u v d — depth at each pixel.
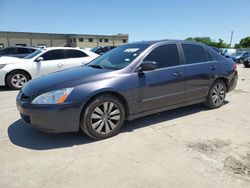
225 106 5.60
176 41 4.68
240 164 2.99
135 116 4.03
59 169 2.92
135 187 2.58
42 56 8.34
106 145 3.54
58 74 4.08
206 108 5.37
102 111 3.65
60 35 63.69
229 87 5.53
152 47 4.27
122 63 4.12
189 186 2.58
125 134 3.93
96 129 3.64
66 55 8.69
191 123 4.44
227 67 5.35
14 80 7.95
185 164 3.00
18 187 2.59
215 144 3.55
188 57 4.71
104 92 3.62
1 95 7.05
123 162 3.07
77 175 2.80
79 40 63.25
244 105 5.71
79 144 3.59
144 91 4.00
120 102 3.80
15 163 3.06
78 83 3.51
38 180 2.71
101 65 4.38
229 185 2.58
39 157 3.21
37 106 3.36
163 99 4.28
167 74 4.26
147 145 3.53
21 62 8.04
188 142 3.63
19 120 4.68
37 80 3.97
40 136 3.89
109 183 2.65
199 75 4.77
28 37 59.41
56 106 3.34
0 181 2.69
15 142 3.68
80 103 3.43
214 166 2.95
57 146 3.53
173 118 4.71
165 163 3.03
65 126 3.43
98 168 2.94
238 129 4.14
